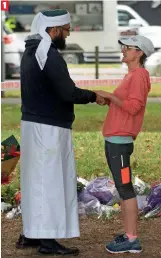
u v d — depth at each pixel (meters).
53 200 6.59
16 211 8.23
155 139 13.03
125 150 6.75
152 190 8.44
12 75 23.39
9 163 7.82
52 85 6.51
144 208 8.29
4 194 8.70
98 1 25.94
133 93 6.62
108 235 7.60
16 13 25.03
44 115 6.55
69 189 6.72
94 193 8.46
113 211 8.27
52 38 6.60
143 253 6.97
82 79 20.44
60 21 6.56
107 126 6.76
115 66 24.14
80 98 6.55
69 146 6.73
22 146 6.71
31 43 6.61
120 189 6.80
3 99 18.47
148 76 6.76
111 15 25.89
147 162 11.03
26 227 6.66
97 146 12.38
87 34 25.80
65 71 6.48
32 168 6.61
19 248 7.11
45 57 6.44
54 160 6.57
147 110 16.42
